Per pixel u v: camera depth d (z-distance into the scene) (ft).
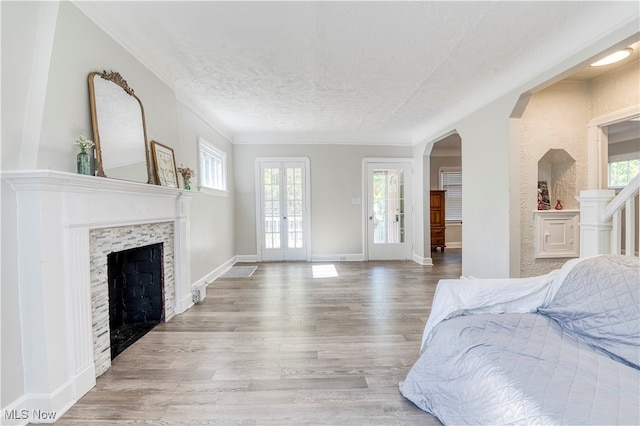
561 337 4.52
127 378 6.22
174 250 9.80
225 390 5.81
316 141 18.78
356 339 7.98
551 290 5.46
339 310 10.18
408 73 9.77
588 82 10.89
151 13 6.66
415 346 7.58
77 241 5.60
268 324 9.02
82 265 5.70
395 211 19.27
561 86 10.83
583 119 10.91
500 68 9.46
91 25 6.30
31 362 5.03
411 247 19.34
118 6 6.40
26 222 4.95
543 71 8.49
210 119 14.19
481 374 4.08
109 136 6.69
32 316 5.01
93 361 5.94
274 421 4.97
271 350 7.39
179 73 9.61
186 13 6.68
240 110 13.55
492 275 11.04
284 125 16.26
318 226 18.98
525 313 5.37
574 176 11.03
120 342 7.85
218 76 9.91
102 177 6.07
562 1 6.35
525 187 10.71
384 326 8.82
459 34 7.57
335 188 18.97
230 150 17.76
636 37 6.26
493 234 10.93
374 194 19.16
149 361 6.89
